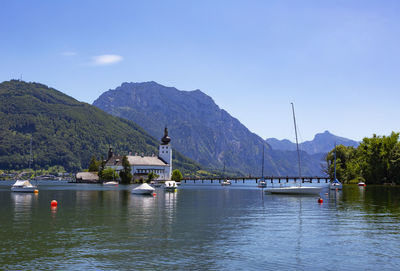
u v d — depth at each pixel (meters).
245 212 63.25
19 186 128.50
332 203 80.06
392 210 65.19
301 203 80.88
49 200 90.69
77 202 84.38
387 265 29.50
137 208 70.19
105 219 53.69
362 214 59.53
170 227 46.31
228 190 153.00
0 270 27.77
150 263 29.72
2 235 40.62
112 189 157.62
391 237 39.78
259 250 34.00
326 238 39.28
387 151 180.12
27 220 52.50
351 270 28.31
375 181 181.75
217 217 56.28
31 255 31.97
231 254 32.53
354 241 37.81
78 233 41.88
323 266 29.19
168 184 144.62
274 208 70.06
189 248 34.66
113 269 28.19
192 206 74.44
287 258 31.36
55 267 28.59
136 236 40.16
